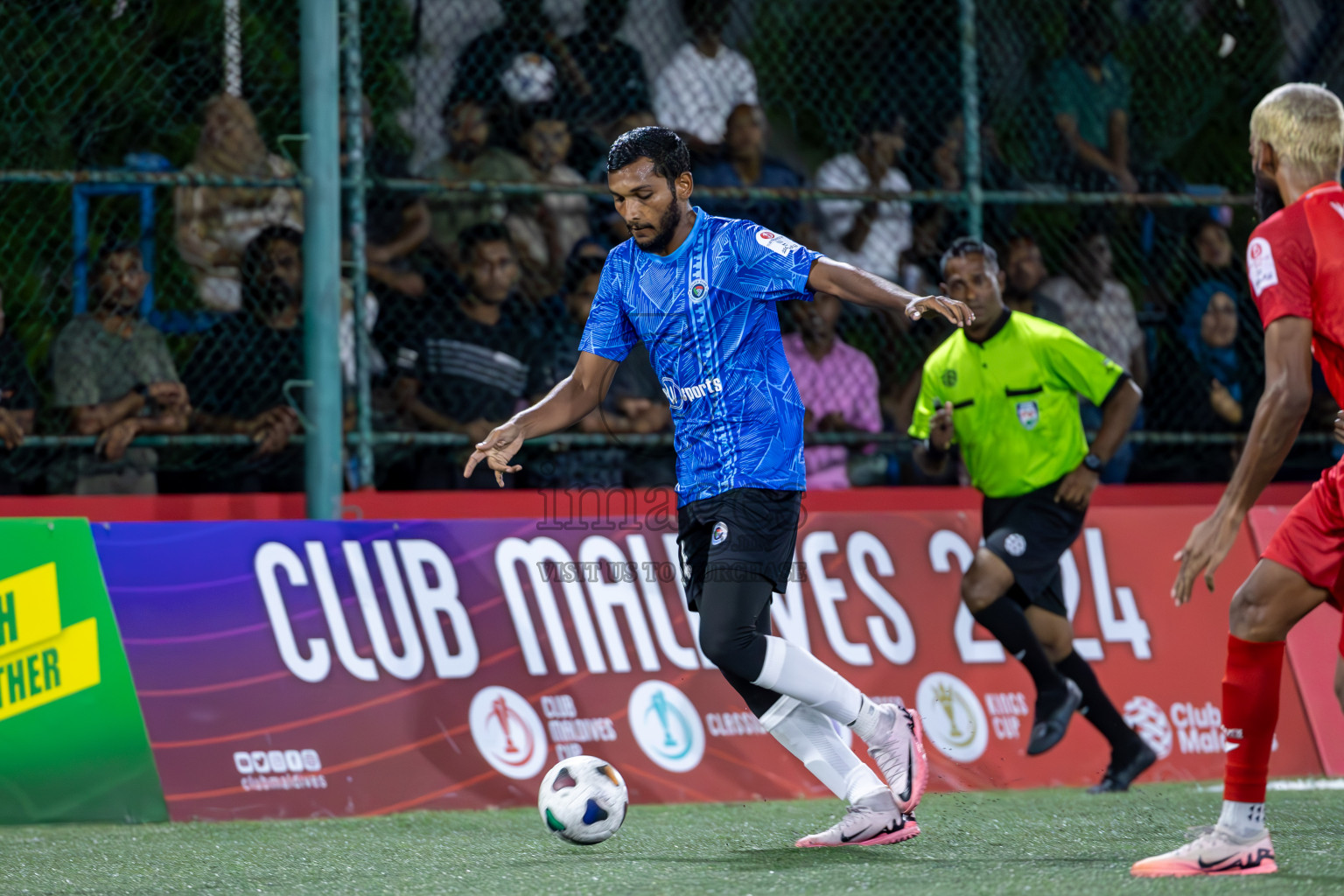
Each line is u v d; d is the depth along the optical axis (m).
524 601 18.27
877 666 19.31
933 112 25.47
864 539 19.81
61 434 20.23
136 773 16.34
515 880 11.51
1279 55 27.06
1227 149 27.08
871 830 13.05
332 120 18.47
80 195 21.52
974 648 19.88
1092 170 25.55
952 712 19.45
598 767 13.29
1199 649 20.80
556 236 23.39
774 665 12.66
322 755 16.98
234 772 16.62
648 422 22.30
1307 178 10.75
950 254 18.75
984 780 19.23
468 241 21.89
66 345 20.19
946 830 14.20
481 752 17.59
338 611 17.55
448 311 22.38
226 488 21.53
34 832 15.37
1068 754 19.72
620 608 18.64
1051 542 18.55
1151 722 20.19
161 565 17.06
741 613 12.54
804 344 23.41
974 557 19.72
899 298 11.86
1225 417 25.11
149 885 11.81
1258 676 10.77
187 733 16.62
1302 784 19.06
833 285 12.32
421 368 21.77
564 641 18.30
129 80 21.80
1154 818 15.30
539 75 24.00
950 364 19.06
